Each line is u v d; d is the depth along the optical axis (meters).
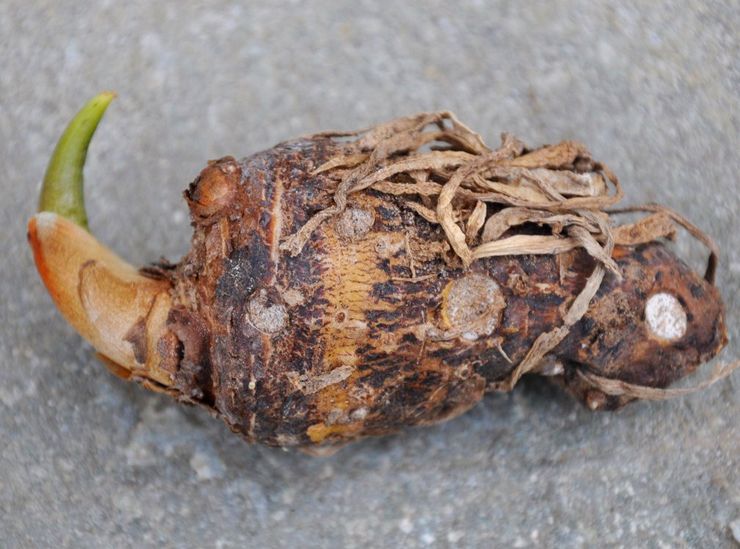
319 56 0.34
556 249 0.29
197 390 0.29
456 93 0.34
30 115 0.33
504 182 0.29
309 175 0.29
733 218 0.33
